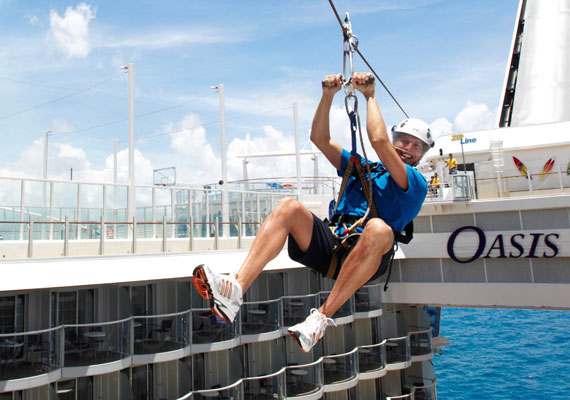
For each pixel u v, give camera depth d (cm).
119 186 1741
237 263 1895
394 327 2711
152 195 1847
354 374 2139
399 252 2598
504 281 2402
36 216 1489
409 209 272
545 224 2311
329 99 301
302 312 2134
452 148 2716
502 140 2616
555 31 3234
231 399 1648
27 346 1268
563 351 5659
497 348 6062
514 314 8806
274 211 248
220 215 2108
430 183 2752
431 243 2555
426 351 2669
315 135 305
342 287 242
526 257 2353
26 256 1400
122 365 1453
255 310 2008
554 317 8181
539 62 3231
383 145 253
